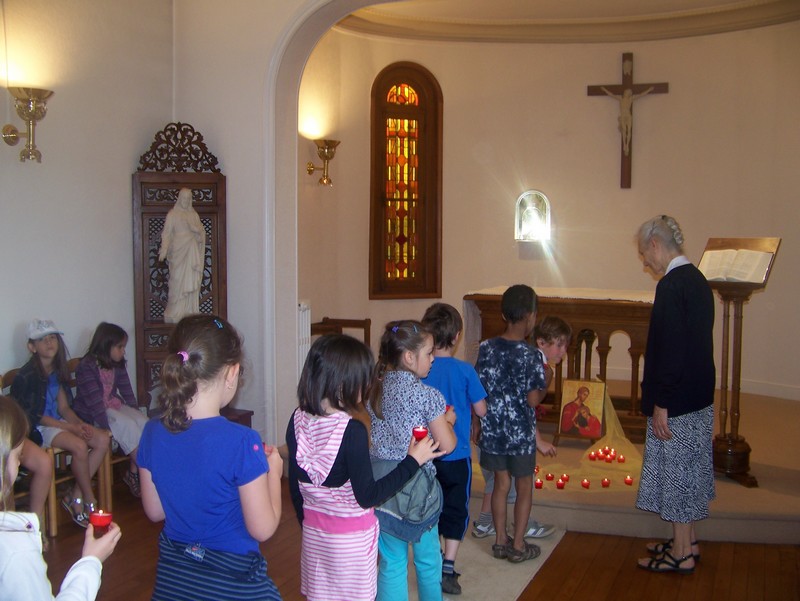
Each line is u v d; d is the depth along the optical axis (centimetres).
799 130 672
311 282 712
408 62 764
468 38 768
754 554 372
